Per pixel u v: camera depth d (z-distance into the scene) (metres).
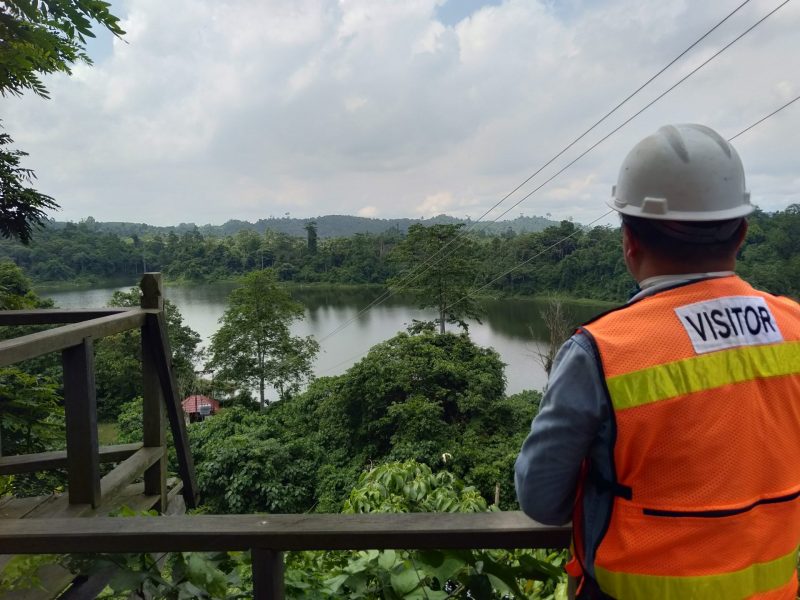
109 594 1.71
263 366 29.31
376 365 19.69
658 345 0.83
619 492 0.85
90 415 2.26
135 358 27.94
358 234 88.12
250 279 29.30
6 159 4.12
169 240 100.12
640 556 0.83
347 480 17.53
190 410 27.14
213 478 16.50
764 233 25.31
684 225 0.89
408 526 1.17
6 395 5.50
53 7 1.66
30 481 4.49
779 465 0.84
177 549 1.21
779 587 0.86
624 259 1.03
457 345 22.59
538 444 0.90
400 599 1.50
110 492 2.38
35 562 1.47
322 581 1.77
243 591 1.64
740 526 0.81
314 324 52.22
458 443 17.56
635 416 0.80
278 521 1.21
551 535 1.16
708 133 0.95
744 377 0.83
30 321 2.74
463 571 1.43
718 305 0.87
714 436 0.80
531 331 40.72
